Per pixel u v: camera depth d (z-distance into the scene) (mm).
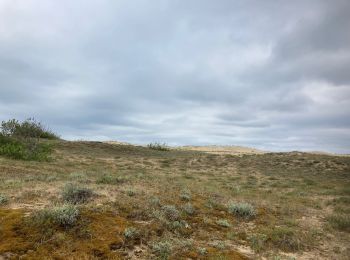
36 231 8867
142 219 10938
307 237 12008
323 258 10656
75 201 11570
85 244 8695
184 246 9664
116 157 36906
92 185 14633
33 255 7914
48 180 16266
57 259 7945
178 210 12383
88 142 44406
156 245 9289
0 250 7902
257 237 11312
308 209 16578
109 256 8453
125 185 15602
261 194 19688
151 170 30406
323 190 23609
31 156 28531
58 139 45844
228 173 32375
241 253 10039
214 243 10391
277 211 15094
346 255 10969
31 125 31875
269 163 39094
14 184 14266
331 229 13500
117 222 10062
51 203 11148
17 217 9375
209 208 13594
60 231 9102
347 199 19406
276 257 9930
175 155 43312
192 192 15844
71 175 18469
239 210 13570
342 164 38031
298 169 36062
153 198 12945
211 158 41406
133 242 9344
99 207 10875
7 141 30656
